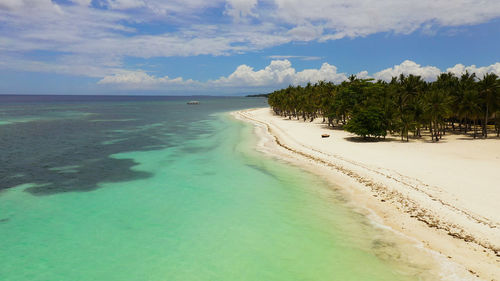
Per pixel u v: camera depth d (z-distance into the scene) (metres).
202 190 28.34
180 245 18.28
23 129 75.19
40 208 24.09
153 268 15.95
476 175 29.44
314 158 40.22
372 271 15.07
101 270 15.80
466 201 22.50
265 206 24.17
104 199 26.14
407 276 14.47
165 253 17.42
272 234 19.45
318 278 14.80
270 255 17.03
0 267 16.05
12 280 14.96
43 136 63.41
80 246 18.22
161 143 55.03
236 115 133.12
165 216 22.52
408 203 22.81
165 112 153.12
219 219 21.91
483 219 19.42
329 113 79.38
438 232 18.28
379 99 67.50
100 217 22.39
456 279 13.97
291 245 18.03
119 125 87.12
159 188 29.02
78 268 15.97
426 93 60.41
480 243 16.75
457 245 16.73
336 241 18.20
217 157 42.56
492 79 54.47
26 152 46.31
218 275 15.29
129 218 22.20
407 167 33.22
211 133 69.56
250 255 17.08
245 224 21.00
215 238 19.11
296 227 20.33
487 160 36.62
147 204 24.94
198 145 52.72
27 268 15.98
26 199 26.06
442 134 62.62
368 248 17.19
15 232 19.97
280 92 136.88
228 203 24.98
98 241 18.83
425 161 36.28
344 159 38.28
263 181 30.78
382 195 25.02
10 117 112.56
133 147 50.97
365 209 22.64
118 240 18.95
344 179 30.28
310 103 96.38
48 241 18.80
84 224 21.19
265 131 73.06
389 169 32.44
